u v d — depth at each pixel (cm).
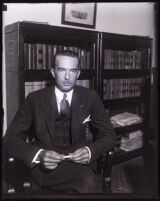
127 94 325
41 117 186
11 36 235
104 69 286
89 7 319
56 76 192
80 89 206
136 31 382
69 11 301
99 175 187
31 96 193
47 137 185
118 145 316
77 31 252
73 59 190
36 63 239
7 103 262
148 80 345
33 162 166
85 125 198
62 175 173
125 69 313
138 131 336
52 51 248
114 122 309
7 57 250
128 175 283
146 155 343
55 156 162
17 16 267
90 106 198
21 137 184
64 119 192
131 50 353
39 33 227
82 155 170
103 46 275
